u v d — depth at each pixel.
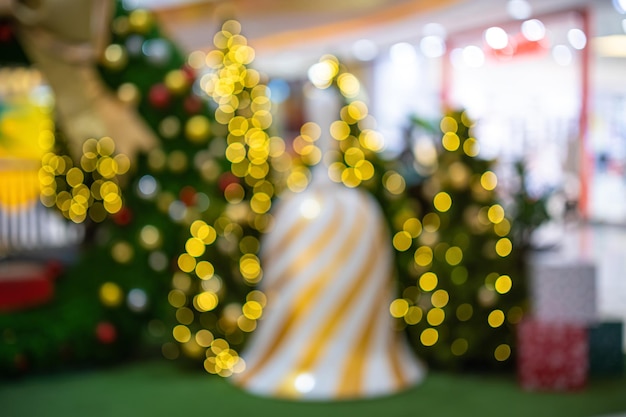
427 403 3.23
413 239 3.99
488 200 3.86
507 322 3.73
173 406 3.20
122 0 4.18
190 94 4.12
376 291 3.56
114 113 4.14
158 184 4.09
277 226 3.75
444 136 3.93
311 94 4.04
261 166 4.10
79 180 4.41
